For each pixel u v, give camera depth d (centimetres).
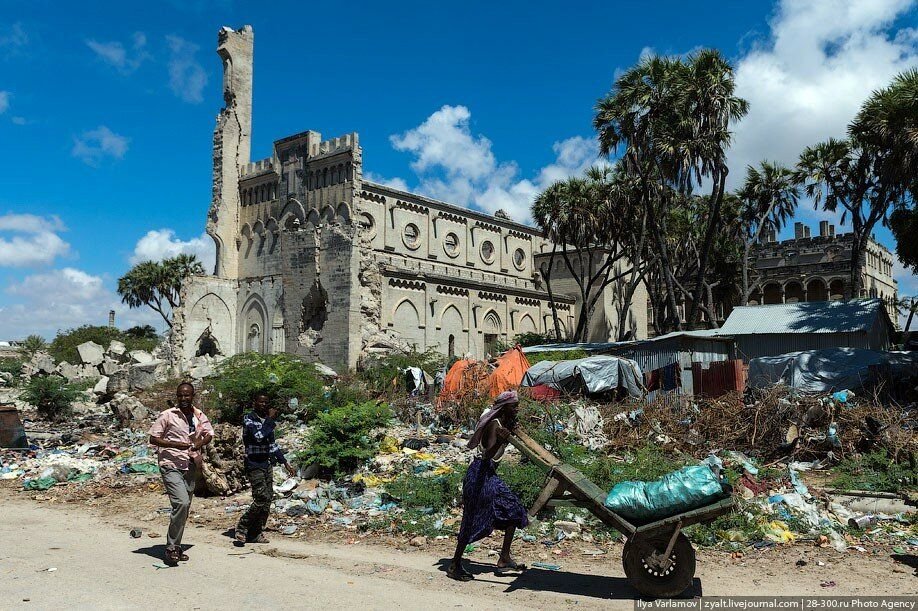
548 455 824
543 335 6012
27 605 685
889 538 1002
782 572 840
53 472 1565
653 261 5147
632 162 4141
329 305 5128
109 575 811
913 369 2514
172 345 5481
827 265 7012
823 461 1639
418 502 1217
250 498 1350
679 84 3831
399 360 4003
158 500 1356
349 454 1477
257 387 2348
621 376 2658
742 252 6034
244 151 6078
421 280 5481
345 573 835
